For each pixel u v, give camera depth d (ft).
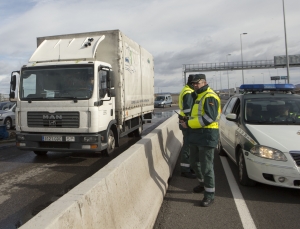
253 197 15.21
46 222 6.02
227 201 14.65
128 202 10.52
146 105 39.29
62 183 18.39
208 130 13.71
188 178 18.98
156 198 13.38
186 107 14.88
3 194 16.30
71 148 22.38
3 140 37.68
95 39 26.25
